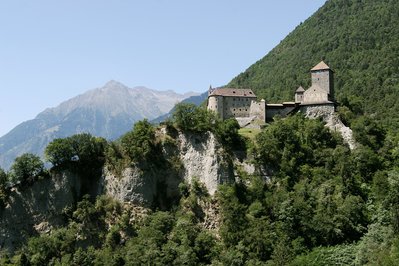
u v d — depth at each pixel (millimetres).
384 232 152875
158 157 187625
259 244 156500
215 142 188250
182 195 181000
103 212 176625
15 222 177625
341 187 174500
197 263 155625
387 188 171250
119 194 179750
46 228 177125
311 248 158250
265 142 190000
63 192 182125
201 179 184375
